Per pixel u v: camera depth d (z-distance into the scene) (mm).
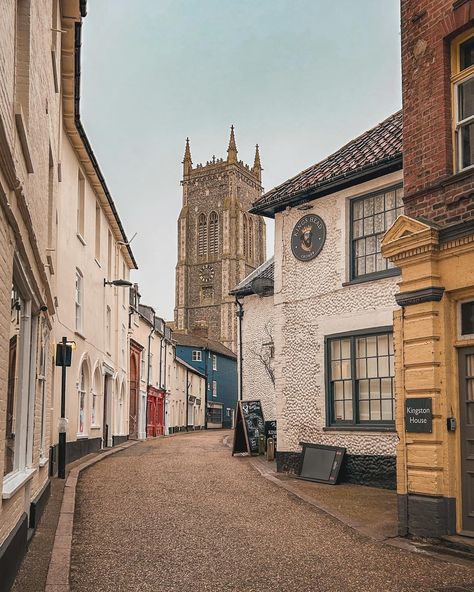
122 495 12516
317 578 7137
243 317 25703
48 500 11336
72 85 15234
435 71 9609
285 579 7094
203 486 13805
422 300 9195
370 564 7723
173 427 45500
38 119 7973
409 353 9328
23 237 6645
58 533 8867
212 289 94750
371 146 15664
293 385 16344
